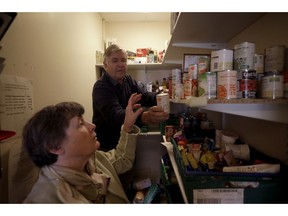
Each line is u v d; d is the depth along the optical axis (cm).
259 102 61
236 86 64
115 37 291
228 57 68
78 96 192
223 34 121
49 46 137
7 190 91
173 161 112
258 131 98
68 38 170
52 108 84
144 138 277
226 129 139
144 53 258
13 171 93
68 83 170
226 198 64
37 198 71
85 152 85
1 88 91
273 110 65
